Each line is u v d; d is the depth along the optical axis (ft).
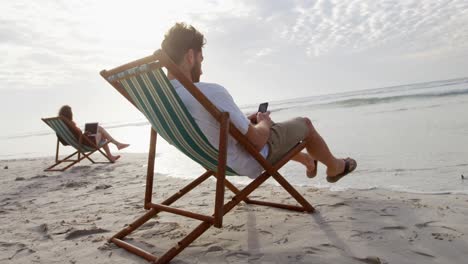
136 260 6.09
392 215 7.22
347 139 21.26
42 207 11.28
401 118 29.55
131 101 7.02
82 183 15.49
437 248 5.48
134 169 18.94
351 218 7.26
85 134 22.21
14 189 15.44
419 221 6.72
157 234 7.42
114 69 6.17
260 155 6.53
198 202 10.08
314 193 9.76
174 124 6.27
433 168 11.37
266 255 5.85
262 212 8.39
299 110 69.41
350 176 11.78
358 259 5.34
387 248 5.65
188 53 6.07
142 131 74.43
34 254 6.79
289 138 7.08
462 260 5.03
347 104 63.31
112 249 6.72
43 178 18.29
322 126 31.99
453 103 36.09
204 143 6.31
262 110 7.18
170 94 5.62
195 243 6.73
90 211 10.10
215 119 5.95
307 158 8.52
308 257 5.59
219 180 5.66
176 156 23.40
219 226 5.65
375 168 12.46
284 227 7.16
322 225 7.03
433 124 22.53
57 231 8.22
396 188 9.58
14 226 9.04
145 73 5.65
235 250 6.19
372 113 39.01
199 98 5.50
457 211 7.07
